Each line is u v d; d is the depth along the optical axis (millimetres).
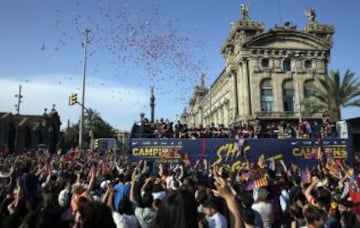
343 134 25469
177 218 2982
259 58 52094
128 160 23062
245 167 22578
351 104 41375
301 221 8125
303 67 52625
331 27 55188
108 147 46938
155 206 7543
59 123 85250
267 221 8734
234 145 23469
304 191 9195
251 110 50469
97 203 4664
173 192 3178
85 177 12898
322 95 42969
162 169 13531
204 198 7492
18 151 68312
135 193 8828
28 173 10383
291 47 52688
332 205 8812
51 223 4766
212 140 23406
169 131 26219
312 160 23797
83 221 4539
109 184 8383
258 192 9172
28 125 73500
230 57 56125
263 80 51781
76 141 91688
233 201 3775
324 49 53094
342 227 8125
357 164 24625
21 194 7883
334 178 14266
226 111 60438
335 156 24250
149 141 23297
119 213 7105
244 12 53906
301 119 46500
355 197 10125
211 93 74625
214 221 6609
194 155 23078
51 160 21250
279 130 29016
